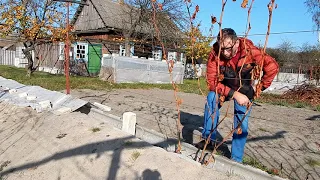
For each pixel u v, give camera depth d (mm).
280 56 20953
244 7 2012
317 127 6086
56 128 4324
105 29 22188
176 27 16547
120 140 3506
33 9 13000
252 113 7680
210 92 2988
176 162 2861
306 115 7906
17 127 4801
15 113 5316
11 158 3869
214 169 2758
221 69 2834
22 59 25328
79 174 3133
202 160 2893
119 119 4395
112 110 6656
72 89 10688
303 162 3652
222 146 3969
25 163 3635
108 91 10938
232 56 2732
